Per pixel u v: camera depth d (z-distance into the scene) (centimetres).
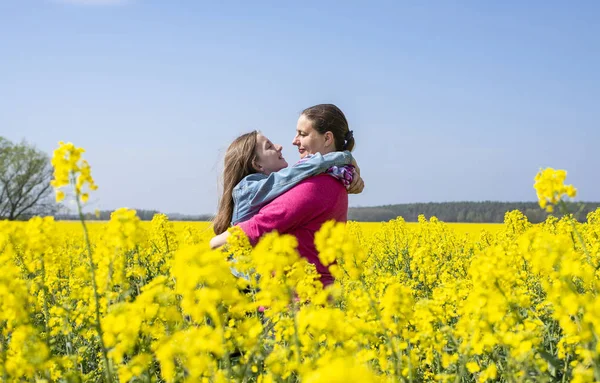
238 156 501
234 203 489
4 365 278
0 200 4038
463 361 290
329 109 498
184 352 244
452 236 1093
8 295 290
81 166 277
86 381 336
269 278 295
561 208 295
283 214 430
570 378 323
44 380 278
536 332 301
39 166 4100
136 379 315
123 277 349
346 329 288
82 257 655
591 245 572
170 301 321
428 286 623
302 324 271
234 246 415
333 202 446
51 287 508
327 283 441
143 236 308
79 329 403
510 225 955
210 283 245
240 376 276
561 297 276
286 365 272
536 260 291
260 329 284
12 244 329
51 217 339
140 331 303
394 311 309
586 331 252
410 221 4075
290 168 448
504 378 316
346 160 467
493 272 300
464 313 359
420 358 368
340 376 136
